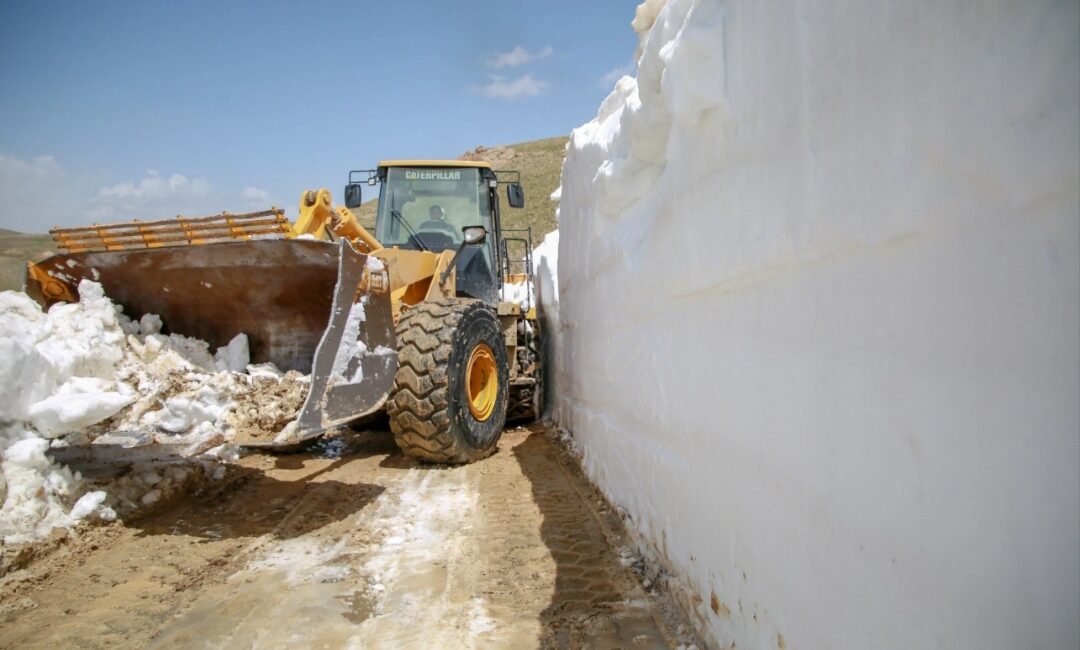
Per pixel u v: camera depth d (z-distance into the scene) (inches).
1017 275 39.7
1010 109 39.3
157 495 163.2
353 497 182.9
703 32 88.9
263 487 189.2
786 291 72.7
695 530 106.5
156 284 191.9
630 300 147.7
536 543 148.6
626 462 155.3
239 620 113.3
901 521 51.9
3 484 134.0
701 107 93.2
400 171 293.9
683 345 113.0
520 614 115.3
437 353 210.5
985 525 42.8
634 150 139.4
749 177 79.7
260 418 189.9
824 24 61.4
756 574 82.2
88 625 110.2
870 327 55.9
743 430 85.9
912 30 48.5
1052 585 37.6
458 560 139.0
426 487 194.1
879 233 53.1
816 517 66.5
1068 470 36.5
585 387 217.5
